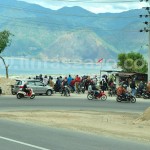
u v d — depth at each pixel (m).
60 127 27.39
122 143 20.83
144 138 23.33
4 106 43.53
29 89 55.00
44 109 40.75
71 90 68.19
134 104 50.00
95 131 25.81
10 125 27.16
